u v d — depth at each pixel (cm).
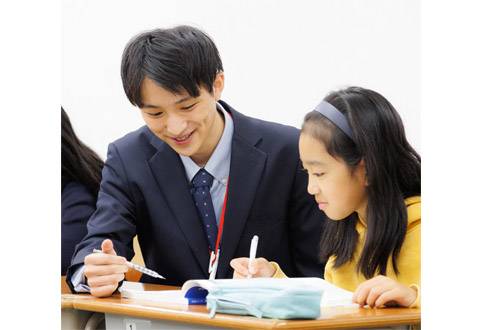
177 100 192
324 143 174
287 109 218
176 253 206
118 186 210
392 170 174
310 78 213
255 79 223
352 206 177
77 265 193
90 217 227
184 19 227
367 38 202
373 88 200
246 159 207
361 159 174
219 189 209
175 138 197
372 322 142
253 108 224
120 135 241
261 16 220
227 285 147
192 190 208
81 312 185
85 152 242
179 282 208
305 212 207
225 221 204
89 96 243
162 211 207
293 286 141
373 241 173
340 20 207
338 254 184
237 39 224
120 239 204
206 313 147
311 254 207
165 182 207
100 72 240
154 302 167
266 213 207
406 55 195
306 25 213
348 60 206
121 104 240
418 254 173
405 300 153
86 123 245
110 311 166
